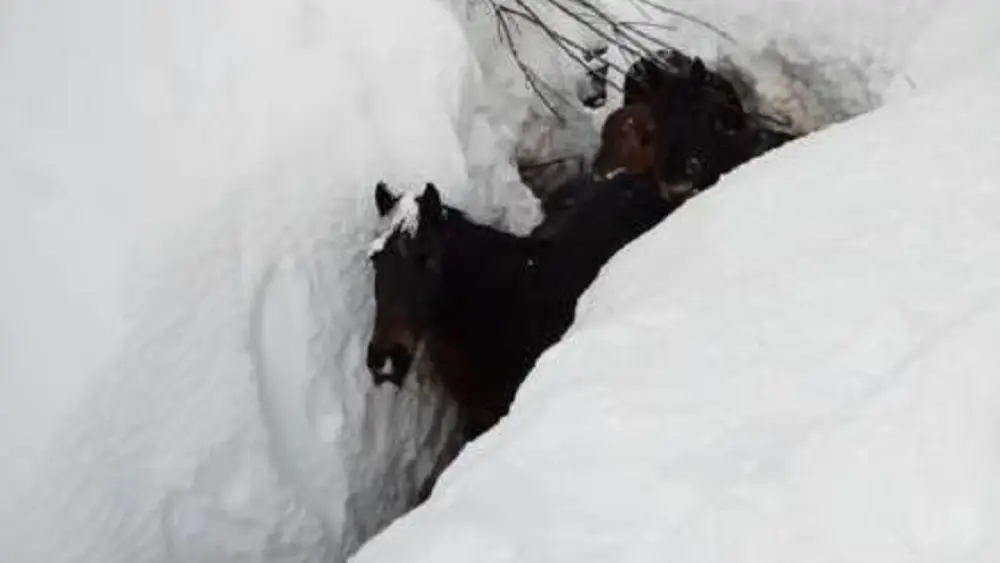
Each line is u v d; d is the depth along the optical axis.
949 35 6.67
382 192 5.76
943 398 2.94
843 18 7.04
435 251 5.58
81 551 4.95
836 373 3.25
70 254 5.49
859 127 4.57
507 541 3.07
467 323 5.70
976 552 2.64
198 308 5.38
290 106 5.89
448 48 6.14
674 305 3.81
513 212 6.33
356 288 5.81
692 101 6.41
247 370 5.38
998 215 3.71
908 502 2.77
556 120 6.91
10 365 5.27
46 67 6.08
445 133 6.04
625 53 6.98
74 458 5.05
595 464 3.22
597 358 3.67
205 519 5.16
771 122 7.07
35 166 5.77
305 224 5.72
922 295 3.44
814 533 2.79
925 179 4.01
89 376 5.17
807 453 2.96
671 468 3.11
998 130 4.16
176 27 6.09
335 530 5.46
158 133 5.79
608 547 2.95
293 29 6.04
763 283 3.76
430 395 5.96
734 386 3.33
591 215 5.98
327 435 5.52
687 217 4.45
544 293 5.73
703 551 2.84
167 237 5.47
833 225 3.95
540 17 7.01
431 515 3.32
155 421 5.18
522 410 3.58
